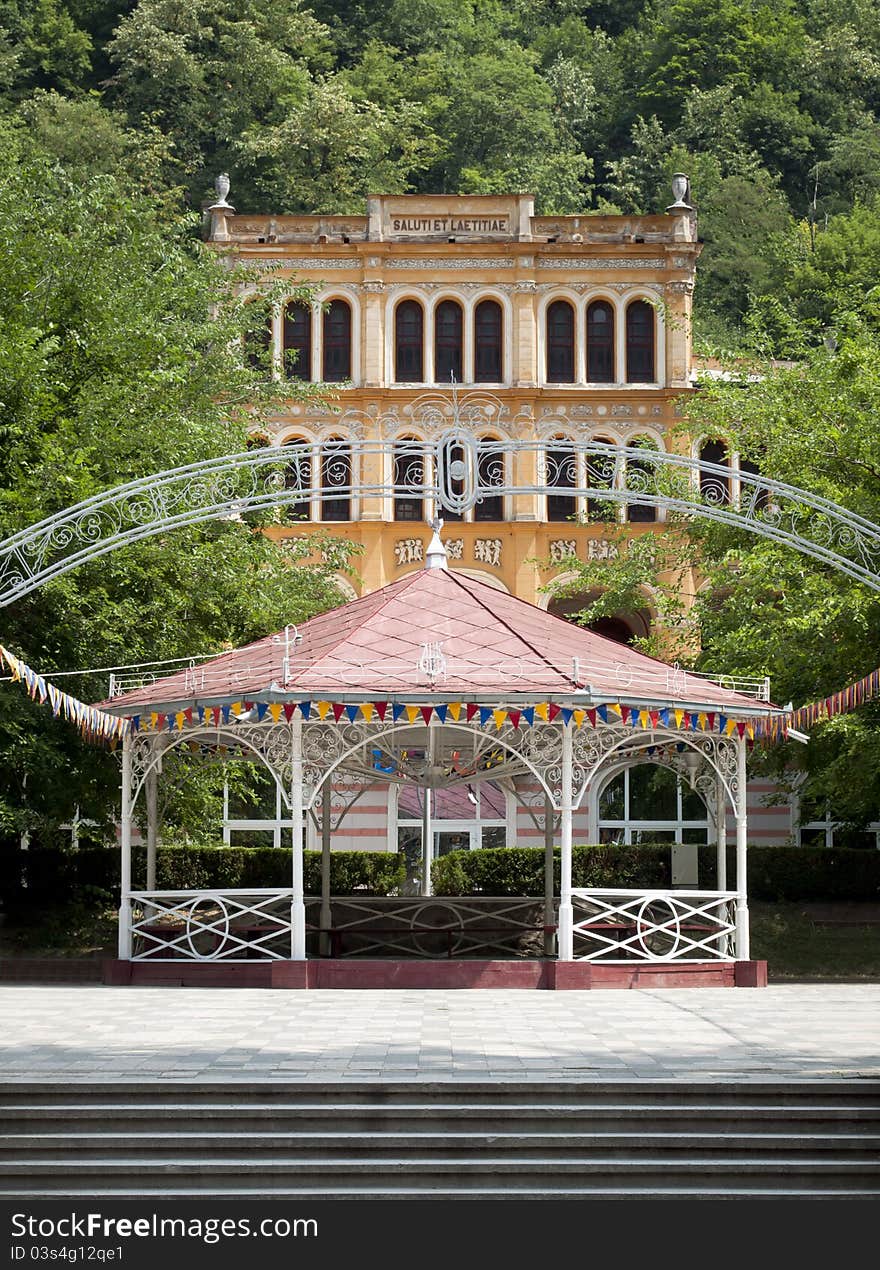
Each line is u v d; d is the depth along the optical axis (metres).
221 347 39.00
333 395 52.12
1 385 28.92
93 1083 14.55
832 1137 13.81
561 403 52.41
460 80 90.94
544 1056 16.12
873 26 100.69
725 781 26.23
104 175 36.22
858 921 34.88
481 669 24.17
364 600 27.16
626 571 38.91
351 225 53.34
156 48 83.25
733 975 25.64
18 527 27.48
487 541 51.50
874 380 31.64
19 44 85.12
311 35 91.19
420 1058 15.99
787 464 32.50
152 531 21.69
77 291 32.59
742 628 31.19
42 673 29.25
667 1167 13.42
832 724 28.36
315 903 30.25
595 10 107.44
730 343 69.12
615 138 96.25
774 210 85.19
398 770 30.41
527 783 35.59
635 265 53.06
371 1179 13.37
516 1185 13.36
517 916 29.88
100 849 34.25
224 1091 14.48
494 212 53.16
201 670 26.16
